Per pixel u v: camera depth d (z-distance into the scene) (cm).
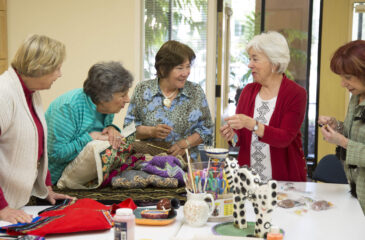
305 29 557
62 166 225
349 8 533
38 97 193
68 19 482
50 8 483
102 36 480
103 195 208
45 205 198
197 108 270
